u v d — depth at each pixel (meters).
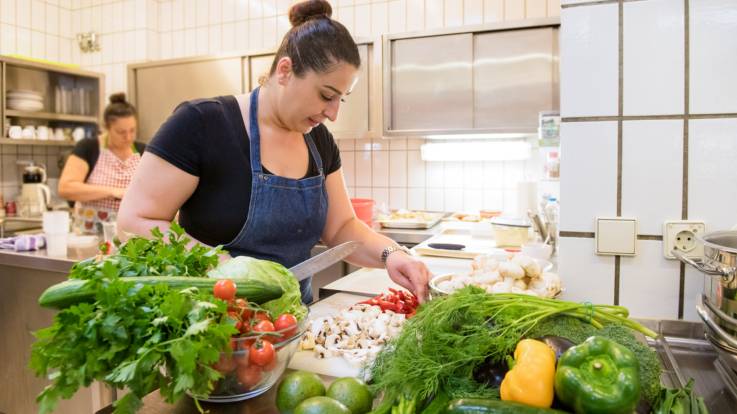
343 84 1.11
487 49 2.67
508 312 0.75
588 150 1.08
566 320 0.75
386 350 0.76
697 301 1.05
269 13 3.48
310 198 1.26
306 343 0.93
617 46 1.05
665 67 1.03
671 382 0.76
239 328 0.69
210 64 3.20
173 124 1.14
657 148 1.05
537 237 2.16
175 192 1.15
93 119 3.62
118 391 1.71
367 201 2.64
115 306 0.58
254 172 1.18
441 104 2.76
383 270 1.69
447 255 1.90
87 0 3.93
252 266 0.79
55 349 0.57
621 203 1.08
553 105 2.60
